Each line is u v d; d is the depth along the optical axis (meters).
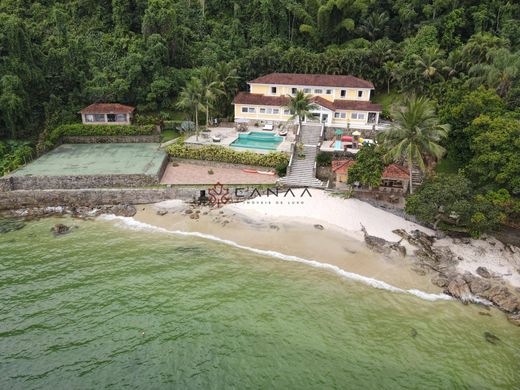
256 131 65.81
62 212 47.19
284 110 67.06
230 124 70.00
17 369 24.69
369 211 45.16
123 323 28.69
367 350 27.02
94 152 60.56
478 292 33.69
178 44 78.50
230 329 28.41
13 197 48.25
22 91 61.81
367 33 84.94
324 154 53.84
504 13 77.00
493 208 38.34
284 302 31.52
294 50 75.81
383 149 45.19
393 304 31.94
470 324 30.14
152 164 54.81
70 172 51.28
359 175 44.91
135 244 39.88
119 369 24.88
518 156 39.16
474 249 39.75
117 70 74.00
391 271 36.16
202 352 26.38
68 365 25.06
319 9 81.56
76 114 68.12
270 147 58.00
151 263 36.44
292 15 89.06
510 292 34.06
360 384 24.34
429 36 73.69
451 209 38.72
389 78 72.50
